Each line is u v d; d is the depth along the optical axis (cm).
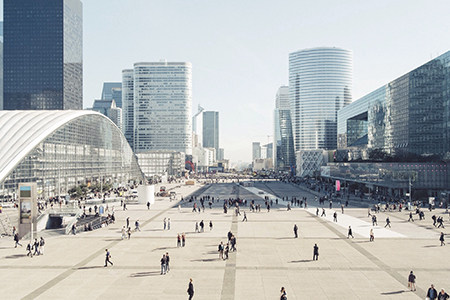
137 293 2995
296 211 7956
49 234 5544
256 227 5925
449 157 12231
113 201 10088
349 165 15825
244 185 17250
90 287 3141
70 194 10825
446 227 5822
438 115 12925
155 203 9806
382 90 18350
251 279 3322
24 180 10025
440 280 3247
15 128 11019
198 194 12781
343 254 4156
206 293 2988
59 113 12650
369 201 9831
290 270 3581
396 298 2852
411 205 7906
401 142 15838
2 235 5581
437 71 12988
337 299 2842
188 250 4381
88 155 13862
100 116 14900
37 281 3303
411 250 4322
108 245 4684
